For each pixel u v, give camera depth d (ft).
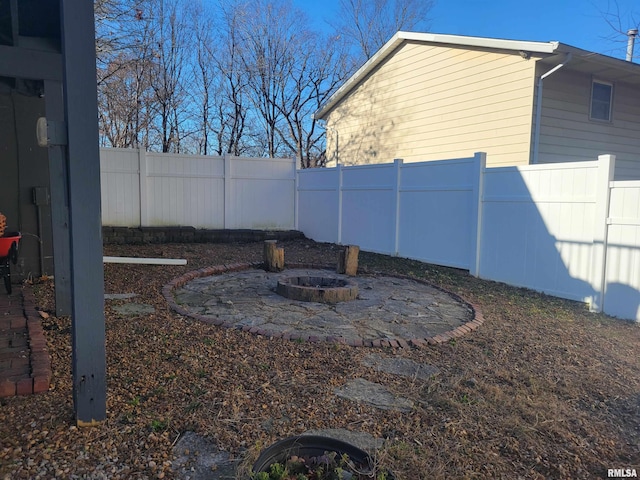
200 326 13.65
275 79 67.51
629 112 36.09
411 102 38.68
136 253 25.96
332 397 9.43
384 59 41.09
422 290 20.45
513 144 30.60
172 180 32.32
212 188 33.83
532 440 8.20
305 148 71.26
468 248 23.95
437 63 35.73
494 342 13.55
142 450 7.16
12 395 8.63
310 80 69.56
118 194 30.58
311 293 17.52
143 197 31.30
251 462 6.89
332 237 33.71
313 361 11.36
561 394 10.19
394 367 11.34
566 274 19.26
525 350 12.93
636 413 9.48
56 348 11.17
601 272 17.66
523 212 20.99
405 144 39.65
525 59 29.37
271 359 11.30
